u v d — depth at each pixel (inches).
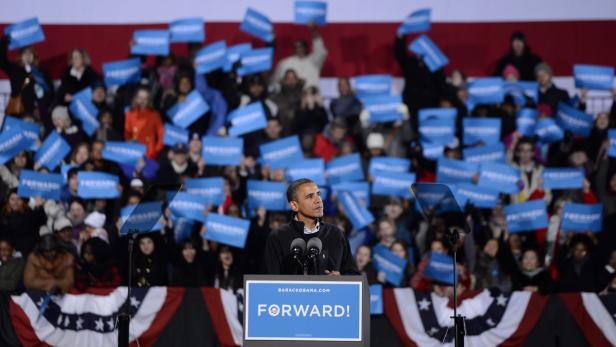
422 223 1653.5
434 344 1459.2
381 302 1470.2
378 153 1820.9
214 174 1733.5
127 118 1863.9
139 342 1445.6
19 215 1595.7
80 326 1439.5
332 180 1731.1
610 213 1710.1
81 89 1940.2
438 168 1734.7
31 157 1781.5
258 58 1934.1
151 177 1748.3
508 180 1692.9
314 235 981.8
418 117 1871.3
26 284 1455.5
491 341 1456.7
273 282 866.1
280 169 1723.7
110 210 1686.8
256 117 1817.2
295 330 861.8
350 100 1935.3
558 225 1663.4
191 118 1839.3
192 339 1456.7
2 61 1925.4
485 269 1553.9
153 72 1959.9
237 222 1551.4
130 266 1144.2
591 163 1836.9
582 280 1547.7
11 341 1425.9
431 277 1521.9
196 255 1561.3
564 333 1457.9
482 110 1913.1
